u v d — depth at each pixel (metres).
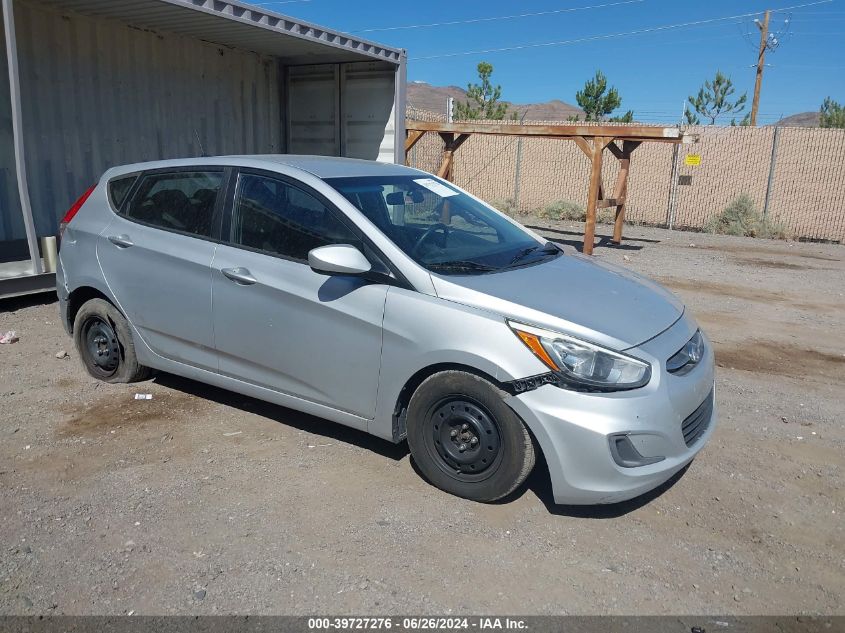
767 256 13.49
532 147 19.41
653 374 3.50
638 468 3.43
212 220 4.57
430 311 3.70
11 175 9.27
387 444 4.48
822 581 3.26
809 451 4.62
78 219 5.31
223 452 4.32
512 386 3.48
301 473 4.08
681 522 3.71
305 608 2.96
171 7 8.82
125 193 5.12
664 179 17.91
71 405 4.95
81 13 9.64
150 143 10.94
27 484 3.88
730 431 4.90
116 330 5.18
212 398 5.14
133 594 3.02
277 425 4.72
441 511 3.71
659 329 3.81
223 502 3.75
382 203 4.33
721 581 3.24
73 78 9.77
